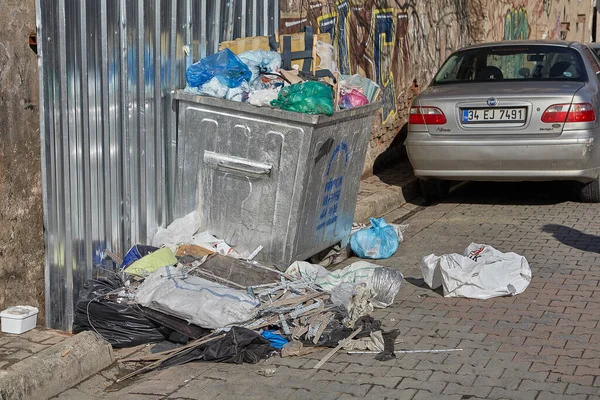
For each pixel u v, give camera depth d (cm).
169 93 632
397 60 1087
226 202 618
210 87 607
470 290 607
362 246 713
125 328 521
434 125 839
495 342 520
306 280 575
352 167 679
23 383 438
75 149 548
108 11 567
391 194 908
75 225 553
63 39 530
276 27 775
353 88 671
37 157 522
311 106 577
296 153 587
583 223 813
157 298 514
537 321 556
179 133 623
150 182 622
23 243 520
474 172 841
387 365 487
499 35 1582
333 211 666
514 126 816
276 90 598
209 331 518
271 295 552
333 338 512
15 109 505
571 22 2306
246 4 722
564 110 805
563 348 508
